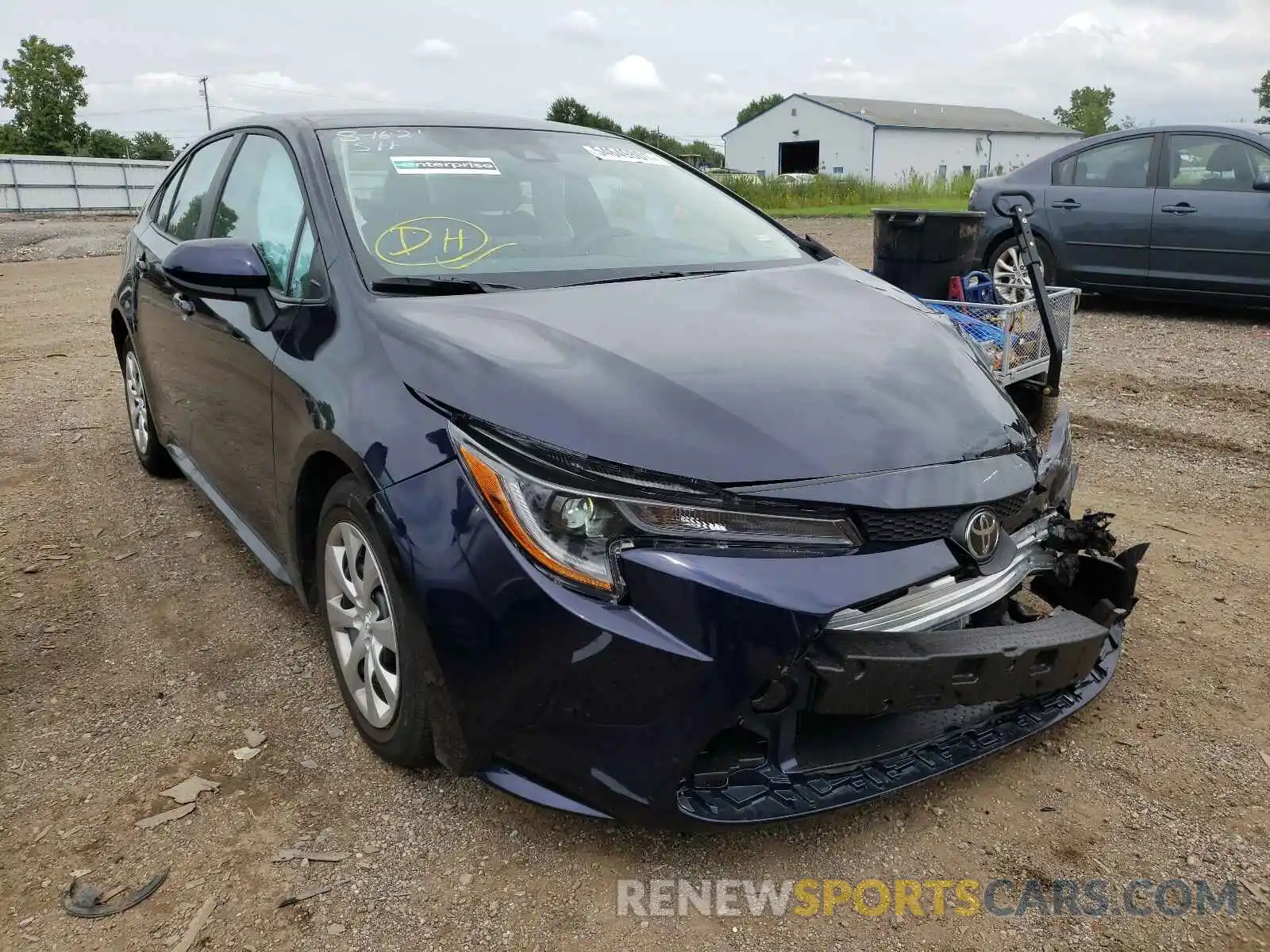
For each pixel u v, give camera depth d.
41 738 2.70
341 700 2.86
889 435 2.15
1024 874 2.19
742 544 1.96
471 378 2.18
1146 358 6.82
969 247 4.91
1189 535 3.96
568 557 1.96
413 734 2.31
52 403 6.33
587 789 2.02
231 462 3.30
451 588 2.06
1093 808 2.39
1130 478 4.62
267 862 2.21
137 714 2.81
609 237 3.18
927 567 2.05
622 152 3.73
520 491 2.00
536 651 1.97
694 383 2.17
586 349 2.30
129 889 2.14
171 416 4.05
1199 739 2.65
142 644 3.21
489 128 3.50
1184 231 7.93
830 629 2.01
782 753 2.08
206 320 3.33
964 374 2.52
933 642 2.09
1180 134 8.03
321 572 2.70
